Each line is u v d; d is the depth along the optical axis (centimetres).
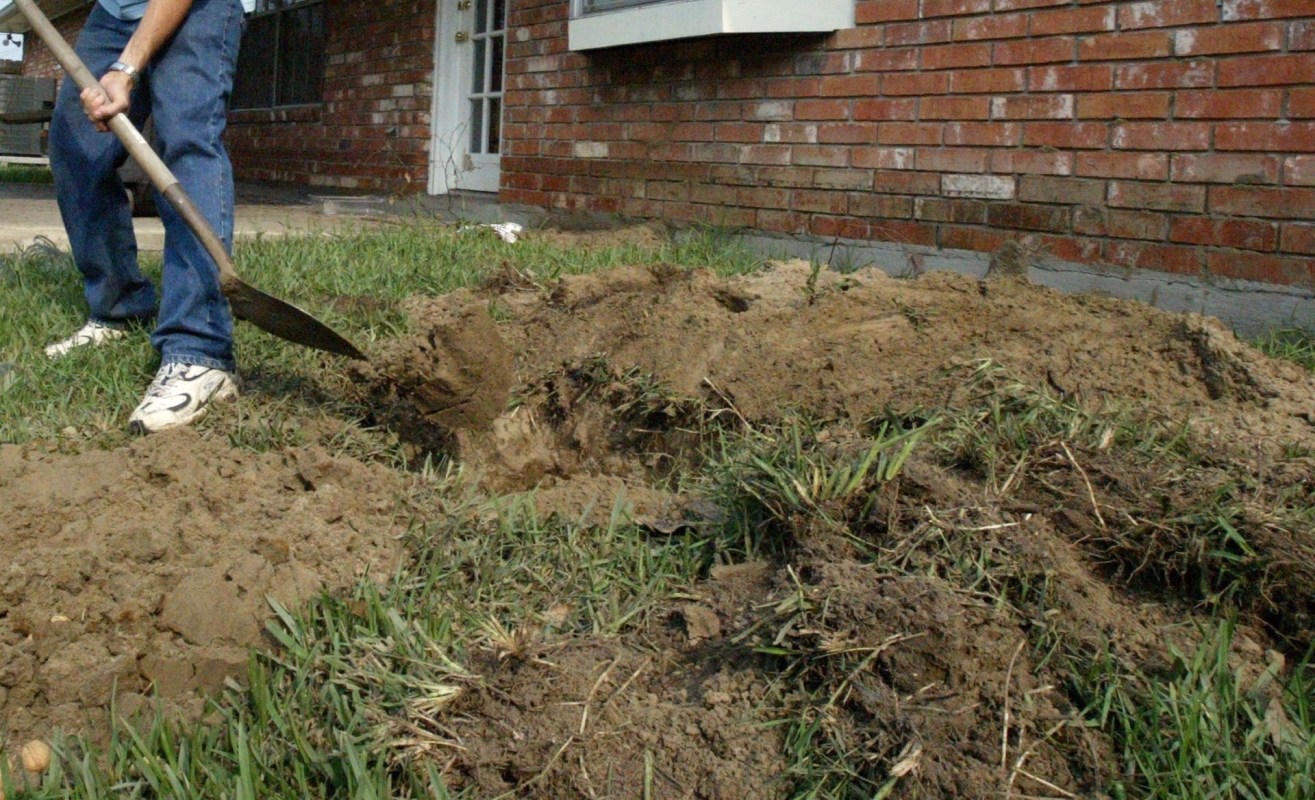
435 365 324
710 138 635
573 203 733
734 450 304
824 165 577
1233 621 217
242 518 255
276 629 218
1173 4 445
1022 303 367
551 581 252
